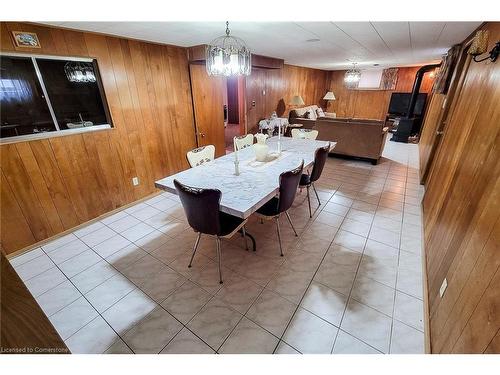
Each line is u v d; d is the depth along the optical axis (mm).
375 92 9211
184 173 2461
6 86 2242
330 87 10133
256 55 4969
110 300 1975
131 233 2850
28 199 2496
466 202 1582
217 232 1980
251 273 2209
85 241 2713
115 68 2961
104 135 3012
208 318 1801
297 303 1905
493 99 1600
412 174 4562
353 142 5156
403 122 7102
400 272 2191
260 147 2730
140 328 1742
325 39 3414
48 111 2533
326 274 2182
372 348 1576
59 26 2383
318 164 2830
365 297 1945
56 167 2652
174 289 2062
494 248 1069
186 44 3459
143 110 3371
